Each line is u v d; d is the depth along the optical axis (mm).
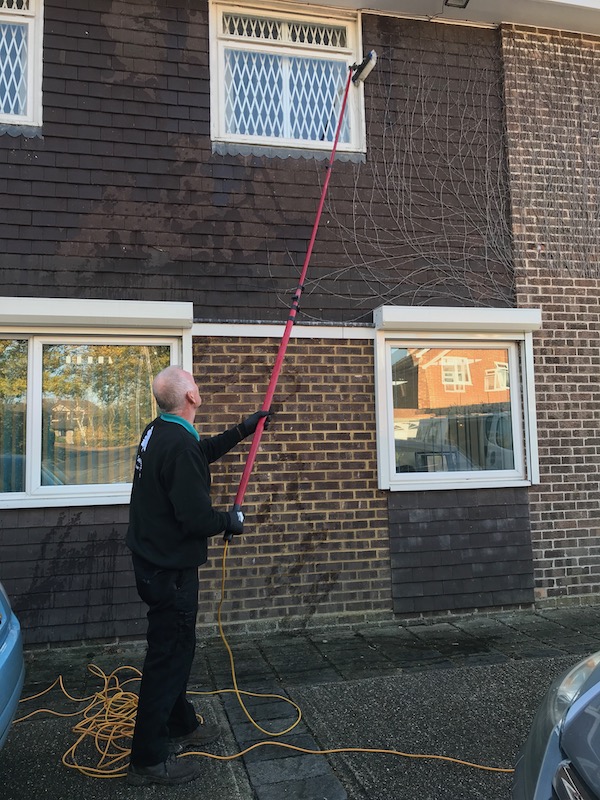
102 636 4418
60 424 4633
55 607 4379
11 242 4484
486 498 5195
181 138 4844
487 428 5355
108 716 3301
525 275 5418
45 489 4520
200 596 4625
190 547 2775
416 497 5062
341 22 5309
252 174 4965
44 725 3277
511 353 5414
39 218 4543
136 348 4785
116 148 4715
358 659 4172
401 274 5188
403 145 5281
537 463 5270
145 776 2703
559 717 1986
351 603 4863
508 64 5539
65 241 4578
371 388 5059
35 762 2912
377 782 2725
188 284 4770
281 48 5199
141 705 2717
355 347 5055
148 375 4785
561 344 5449
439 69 5418
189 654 2805
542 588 5227
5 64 4680
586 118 5699
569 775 1735
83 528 4469
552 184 5559
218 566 4668
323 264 5043
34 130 4578
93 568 4453
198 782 2732
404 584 4961
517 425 5352
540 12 5426
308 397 4926
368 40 5293
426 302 5207
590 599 5312
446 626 4844
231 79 5113
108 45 4754
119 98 4742
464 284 5297
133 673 4008
